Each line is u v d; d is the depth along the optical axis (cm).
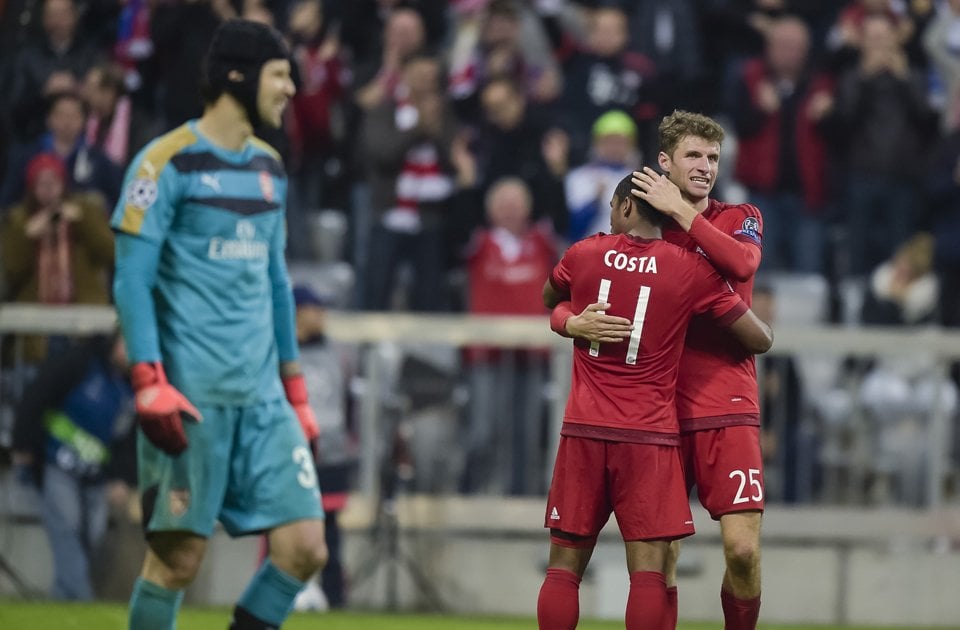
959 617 3350
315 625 2789
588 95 4034
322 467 3052
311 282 3806
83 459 3105
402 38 3794
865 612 3334
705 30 4253
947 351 3338
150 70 3738
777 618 3322
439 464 3297
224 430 1778
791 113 3991
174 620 1822
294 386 1934
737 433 1855
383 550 3250
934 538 3347
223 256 1783
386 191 3750
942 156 3888
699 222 1789
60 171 3338
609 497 1833
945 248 3850
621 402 1797
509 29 3991
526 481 3300
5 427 3177
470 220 3744
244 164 1812
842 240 4022
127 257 1745
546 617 1816
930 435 3350
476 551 3291
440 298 3747
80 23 3947
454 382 3294
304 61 3878
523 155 3769
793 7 4447
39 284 3325
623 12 4284
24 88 3816
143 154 1775
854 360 3359
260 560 3244
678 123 1859
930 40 4322
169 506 1766
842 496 3341
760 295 3338
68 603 3038
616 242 1820
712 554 3294
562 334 1844
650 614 1775
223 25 1808
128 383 3153
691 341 1875
